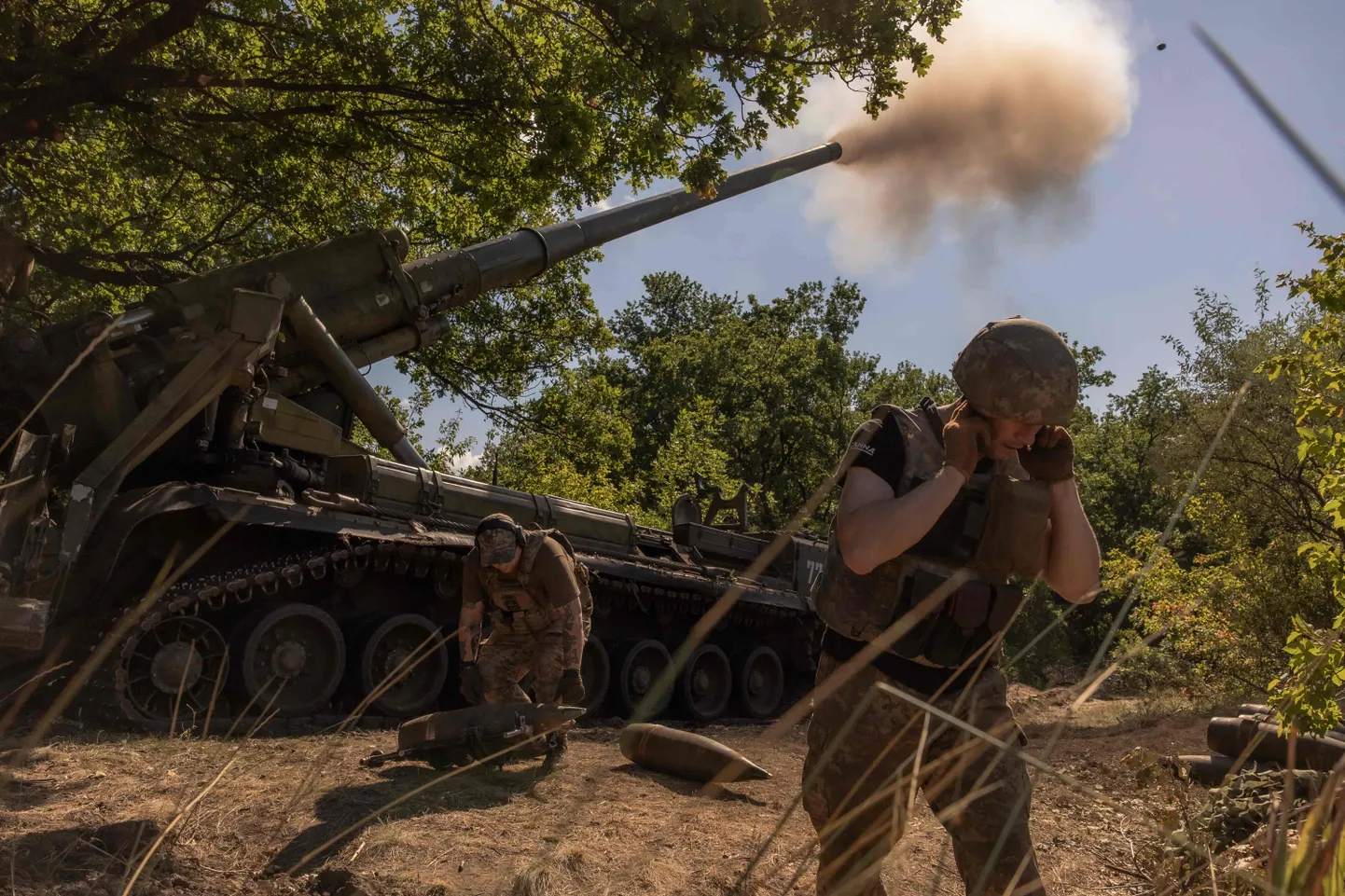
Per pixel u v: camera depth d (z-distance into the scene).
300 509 8.77
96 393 8.02
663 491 30.33
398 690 9.43
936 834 3.36
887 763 2.46
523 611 5.99
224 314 8.00
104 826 3.36
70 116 12.32
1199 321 18.23
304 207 15.02
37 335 7.98
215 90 13.66
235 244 17.94
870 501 2.47
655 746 5.95
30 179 13.78
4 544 6.50
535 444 23.77
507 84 13.09
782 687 14.33
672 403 42.72
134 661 7.57
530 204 15.07
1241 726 6.46
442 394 23.58
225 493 8.24
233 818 3.97
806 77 11.49
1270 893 1.10
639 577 11.84
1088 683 1.32
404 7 14.43
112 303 16.89
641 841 4.25
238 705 8.16
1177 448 16.64
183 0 11.00
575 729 8.96
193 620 7.98
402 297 10.73
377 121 14.17
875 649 1.60
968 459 2.39
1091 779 6.94
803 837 4.57
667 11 10.29
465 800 4.78
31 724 6.61
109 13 12.58
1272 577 13.12
